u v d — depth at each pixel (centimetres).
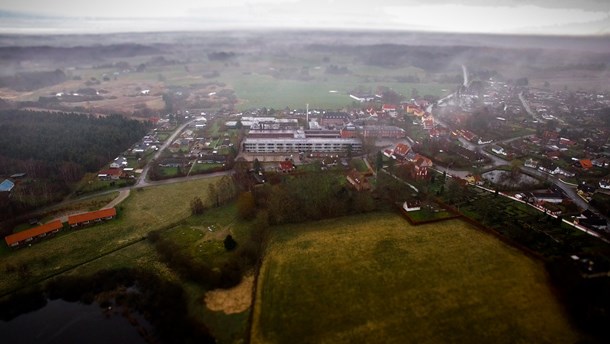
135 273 12056
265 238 13700
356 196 15888
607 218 14900
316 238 13575
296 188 16050
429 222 14388
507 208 15312
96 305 10988
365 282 11188
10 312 10675
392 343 9094
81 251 13250
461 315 9875
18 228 14738
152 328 10094
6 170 19450
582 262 11725
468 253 12469
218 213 15700
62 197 17075
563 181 18575
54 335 9944
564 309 10069
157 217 15412
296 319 9938
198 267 11944
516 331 9369
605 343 8931
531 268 11681
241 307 10556
